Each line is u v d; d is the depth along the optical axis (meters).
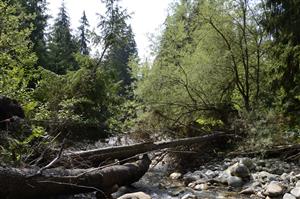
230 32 14.71
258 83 14.93
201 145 11.95
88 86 13.82
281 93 14.10
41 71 13.03
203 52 14.22
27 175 5.73
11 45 10.77
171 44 14.21
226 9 14.65
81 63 15.60
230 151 12.02
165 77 13.89
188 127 12.74
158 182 9.57
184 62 13.84
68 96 13.08
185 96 13.94
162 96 13.89
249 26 15.04
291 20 13.38
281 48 13.65
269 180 8.90
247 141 11.44
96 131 13.10
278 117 12.49
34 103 8.74
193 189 8.78
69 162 7.45
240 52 14.85
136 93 14.20
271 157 11.28
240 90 14.74
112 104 14.94
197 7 14.62
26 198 5.84
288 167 10.03
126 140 12.38
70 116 10.42
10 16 10.86
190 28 14.82
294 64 13.36
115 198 7.44
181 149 11.57
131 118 14.84
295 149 10.79
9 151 6.41
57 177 5.96
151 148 9.62
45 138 7.49
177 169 11.33
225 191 8.53
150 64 14.39
